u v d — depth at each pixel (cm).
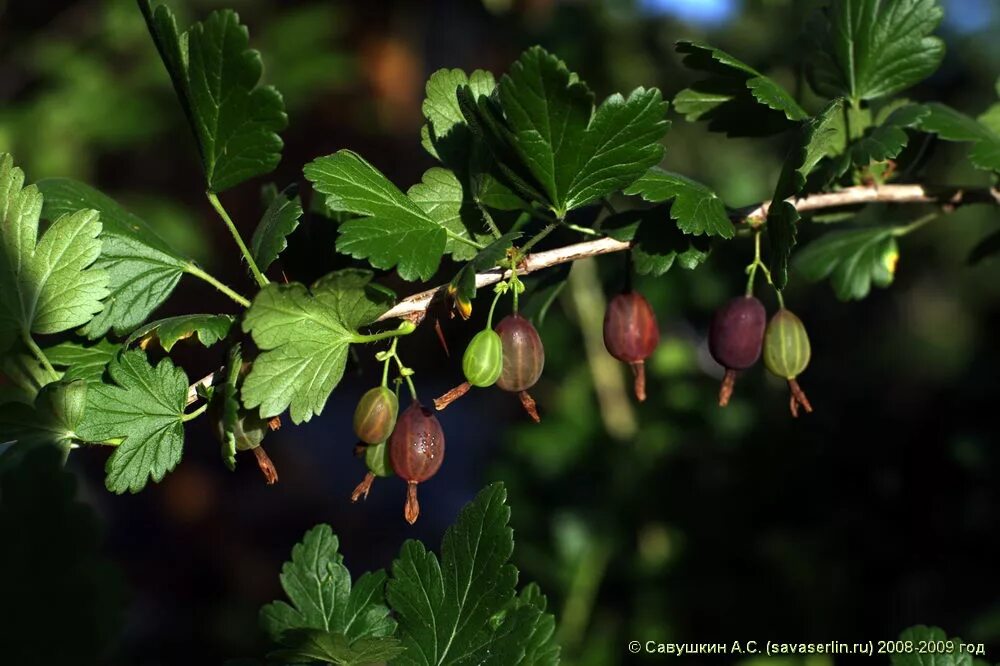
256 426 75
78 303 75
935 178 172
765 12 160
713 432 112
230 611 189
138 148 201
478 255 74
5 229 75
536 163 75
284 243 75
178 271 77
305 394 74
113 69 189
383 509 225
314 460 240
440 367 254
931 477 97
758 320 78
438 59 257
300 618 76
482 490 75
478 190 77
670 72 158
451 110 78
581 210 80
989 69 176
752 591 102
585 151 75
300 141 245
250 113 75
